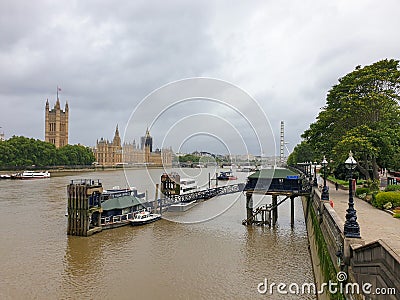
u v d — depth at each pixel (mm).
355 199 42219
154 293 26688
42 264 33375
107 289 27562
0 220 52125
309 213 47125
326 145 54375
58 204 67062
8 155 144500
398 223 27250
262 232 45812
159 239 42625
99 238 43094
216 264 33188
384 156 45656
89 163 195500
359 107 46344
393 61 47844
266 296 25891
